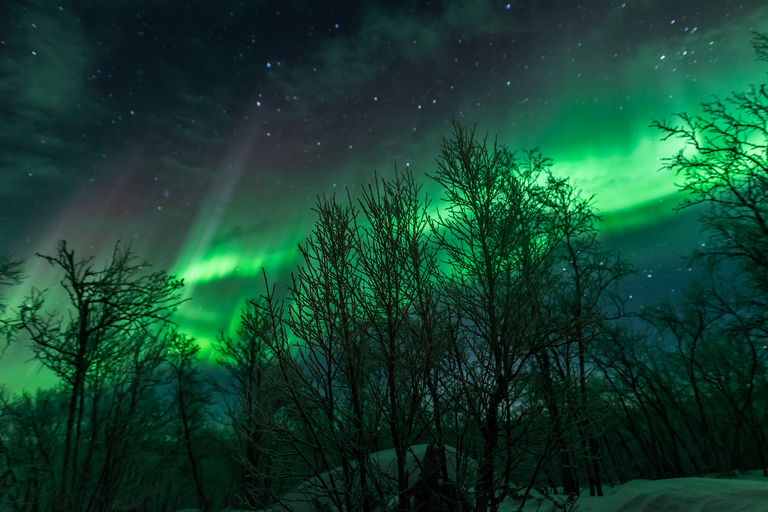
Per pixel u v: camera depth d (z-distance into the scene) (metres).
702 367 10.35
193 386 12.53
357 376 4.57
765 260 8.19
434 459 4.57
